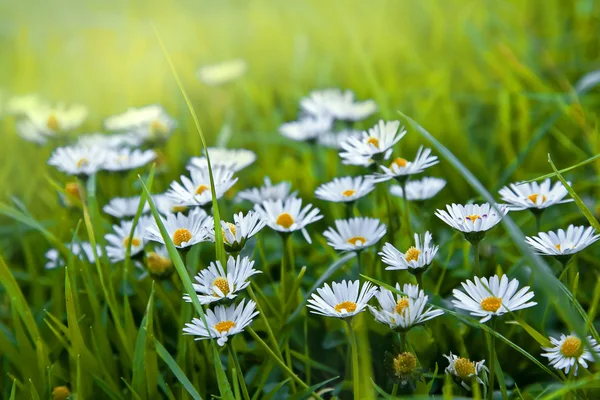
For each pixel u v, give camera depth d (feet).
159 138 2.09
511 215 2.04
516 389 1.53
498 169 2.22
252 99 2.62
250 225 1.56
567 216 1.93
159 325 1.73
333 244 1.66
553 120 2.14
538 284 1.72
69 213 2.04
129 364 1.69
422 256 1.53
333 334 1.70
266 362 1.65
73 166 1.84
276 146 2.41
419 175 2.21
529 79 2.41
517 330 1.67
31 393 1.61
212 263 1.54
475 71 2.58
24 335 1.68
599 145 1.98
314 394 1.55
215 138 2.43
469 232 1.53
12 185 2.28
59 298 1.81
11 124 2.44
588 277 1.82
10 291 1.67
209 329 1.50
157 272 1.71
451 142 2.28
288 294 1.77
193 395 1.52
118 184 2.16
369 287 1.56
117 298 1.84
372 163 1.71
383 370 1.67
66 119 2.20
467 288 1.51
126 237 1.78
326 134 2.19
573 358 1.49
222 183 1.67
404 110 2.43
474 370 1.51
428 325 1.66
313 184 2.15
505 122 2.24
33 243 2.08
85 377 1.65
